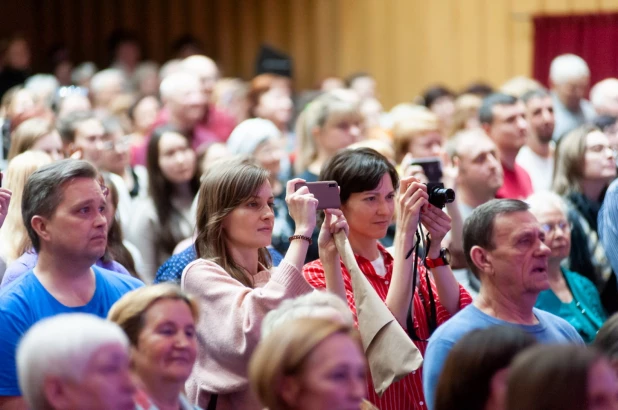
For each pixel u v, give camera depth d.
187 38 15.83
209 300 4.81
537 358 3.24
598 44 14.38
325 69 16.19
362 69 15.97
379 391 4.81
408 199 5.18
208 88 12.47
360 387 3.27
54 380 3.23
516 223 4.88
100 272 4.98
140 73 13.91
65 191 4.68
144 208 8.01
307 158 8.58
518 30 14.99
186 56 15.67
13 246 5.55
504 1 15.03
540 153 9.64
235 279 4.92
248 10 16.53
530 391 3.19
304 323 3.32
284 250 7.92
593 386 3.18
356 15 15.97
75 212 4.67
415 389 5.16
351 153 5.38
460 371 3.59
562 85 11.52
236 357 4.68
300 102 12.88
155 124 10.86
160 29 16.95
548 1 14.73
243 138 8.73
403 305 5.11
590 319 6.66
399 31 15.73
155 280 5.69
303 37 16.27
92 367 3.23
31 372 3.26
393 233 7.52
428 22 15.55
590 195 7.78
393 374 4.79
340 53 16.09
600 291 7.35
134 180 9.09
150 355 3.83
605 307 7.32
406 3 15.66
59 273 4.75
